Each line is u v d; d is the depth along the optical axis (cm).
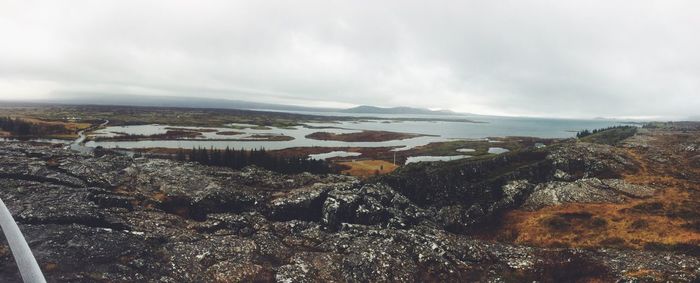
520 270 4384
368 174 9756
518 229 5975
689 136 11775
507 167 7950
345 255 4531
